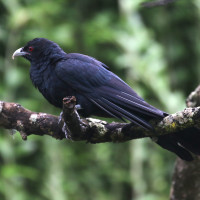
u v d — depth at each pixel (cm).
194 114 669
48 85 849
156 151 1222
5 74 1222
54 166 1209
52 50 860
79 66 823
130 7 1278
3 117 755
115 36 1250
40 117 749
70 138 718
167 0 793
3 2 1269
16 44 1243
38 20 1255
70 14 1295
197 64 1287
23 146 1178
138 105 732
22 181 1188
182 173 821
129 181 1221
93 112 815
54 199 1187
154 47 1244
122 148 1244
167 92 1219
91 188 1231
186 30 1307
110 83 805
